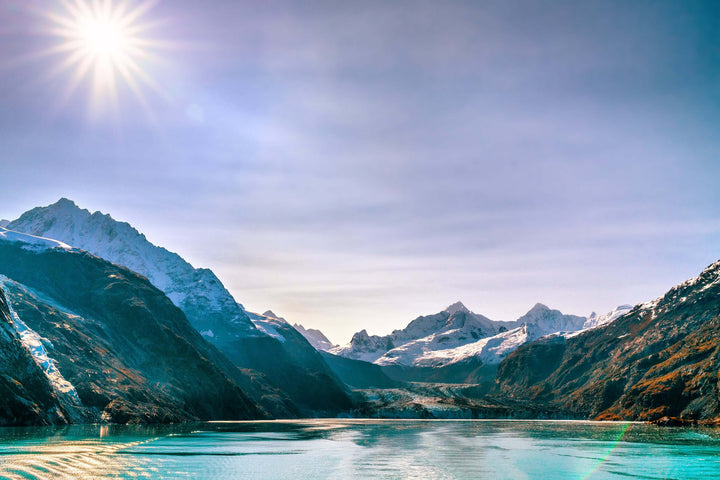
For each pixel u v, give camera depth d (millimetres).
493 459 119375
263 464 106188
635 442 162250
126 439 140250
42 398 180625
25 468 89750
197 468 97812
